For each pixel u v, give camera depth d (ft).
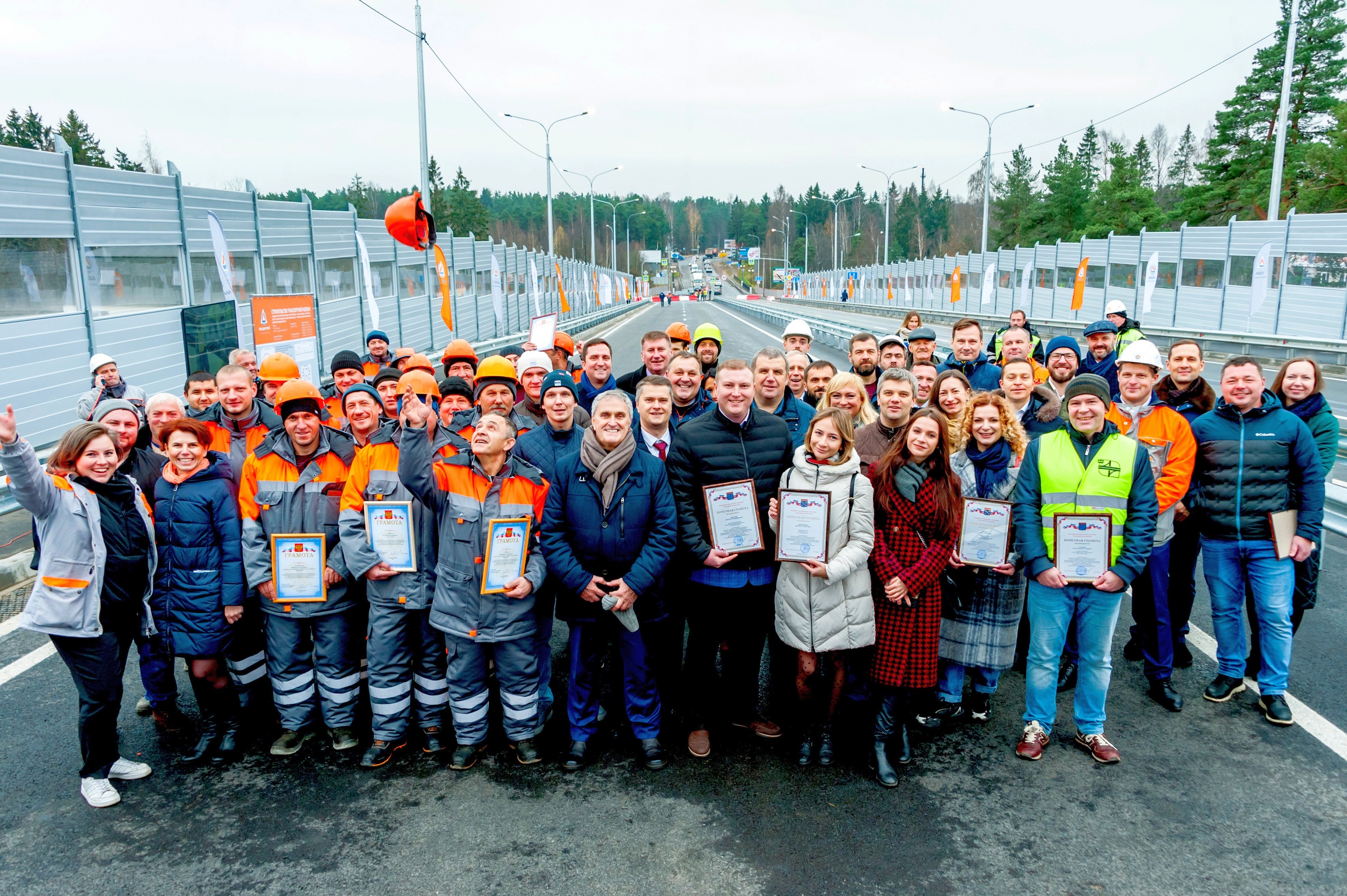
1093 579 13.34
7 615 20.04
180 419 13.21
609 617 13.84
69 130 175.42
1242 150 137.49
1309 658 17.38
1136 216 154.71
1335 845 11.51
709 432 14.29
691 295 426.51
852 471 13.28
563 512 13.65
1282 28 133.69
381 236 59.31
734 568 14.25
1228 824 12.04
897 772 13.64
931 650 13.23
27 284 30.04
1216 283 79.25
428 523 13.92
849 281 209.05
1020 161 224.74
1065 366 20.07
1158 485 15.47
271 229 45.52
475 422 15.80
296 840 11.83
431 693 14.26
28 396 29.66
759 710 15.87
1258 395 14.87
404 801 12.84
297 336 37.52
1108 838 11.77
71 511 12.03
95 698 12.46
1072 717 15.49
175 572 13.32
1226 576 15.39
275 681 14.06
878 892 10.69
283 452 13.82
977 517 14.07
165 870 11.14
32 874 11.03
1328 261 66.90
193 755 13.93
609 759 14.14
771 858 11.38
